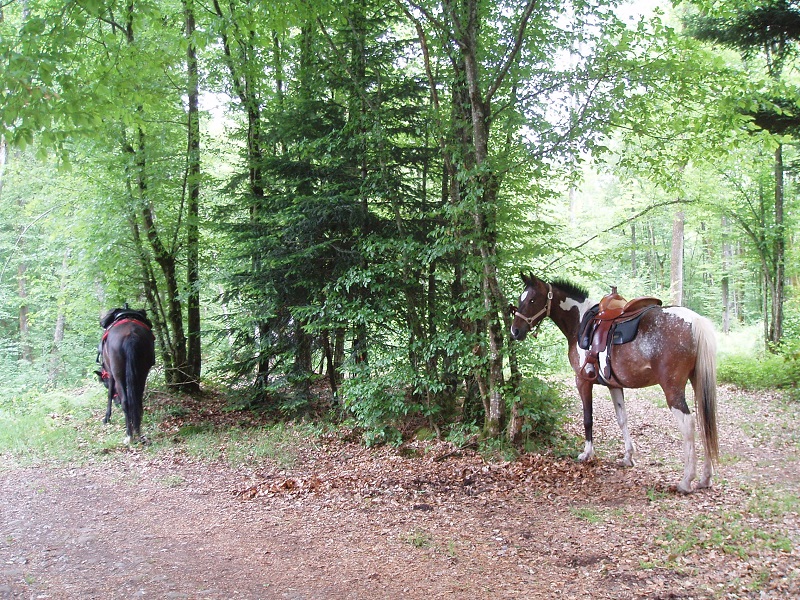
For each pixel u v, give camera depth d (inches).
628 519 199.5
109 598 154.1
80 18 201.6
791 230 576.7
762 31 420.8
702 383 219.3
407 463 299.0
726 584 146.1
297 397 400.8
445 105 352.8
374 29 377.7
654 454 287.4
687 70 297.6
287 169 395.5
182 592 157.9
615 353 243.4
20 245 746.2
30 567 174.6
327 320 382.3
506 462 283.1
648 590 147.4
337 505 236.5
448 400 363.6
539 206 349.1
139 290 484.1
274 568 174.2
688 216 761.0
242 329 418.0
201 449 330.6
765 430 314.2
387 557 180.7
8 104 169.0
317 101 388.2
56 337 725.9
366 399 344.8
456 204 324.8
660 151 346.6
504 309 302.0
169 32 385.7
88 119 184.4
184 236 469.4
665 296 932.6
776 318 571.8
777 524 181.8
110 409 386.3
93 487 263.3
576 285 278.5
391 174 367.2
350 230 389.4
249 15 270.8
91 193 448.8
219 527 211.6
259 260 404.2
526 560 173.6
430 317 363.9
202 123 534.0
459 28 290.8
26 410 445.4
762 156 517.7
